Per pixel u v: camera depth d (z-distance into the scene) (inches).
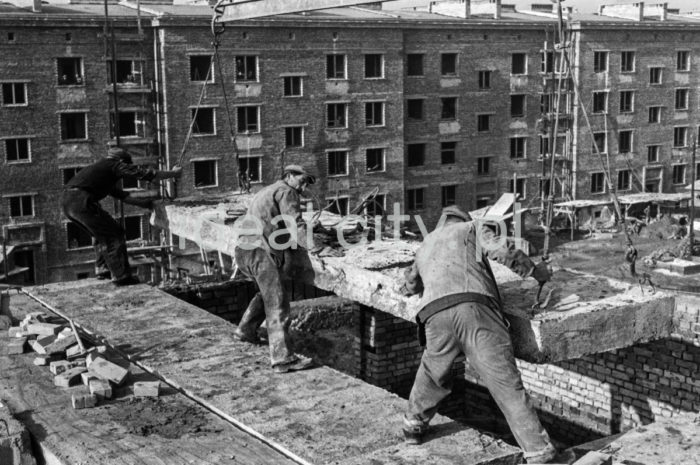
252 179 1712.6
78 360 300.4
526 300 259.6
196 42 1600.6
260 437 240.8
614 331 253.0
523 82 2039.9
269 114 1706.4
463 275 220.8
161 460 227.6
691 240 1539.1
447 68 1957.4
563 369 489.1
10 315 369.1
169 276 1533.0
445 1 2075.5
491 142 2027.6
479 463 219.5
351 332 529.0
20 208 1513.3
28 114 1487.5
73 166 1539.1
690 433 266.7
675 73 2249.0
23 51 1465.3
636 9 2241.6
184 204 455.2
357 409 257.3
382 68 1825.8
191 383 283.1
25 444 239.1
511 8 2273.6
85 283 427.8
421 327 229.3
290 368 291.9
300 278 331.6
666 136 2269.9
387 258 316.2
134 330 345.4
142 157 1593.3
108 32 1525.6
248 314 323.9
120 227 422.6
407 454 225.1
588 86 2106.3
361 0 447.5
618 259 1664.6
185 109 1609.3
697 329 424.5
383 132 1846.7
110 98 1555.1
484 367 212.4
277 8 502.3
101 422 254.4
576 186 2128.4
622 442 262.7
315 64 1742.1
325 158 1787.6
